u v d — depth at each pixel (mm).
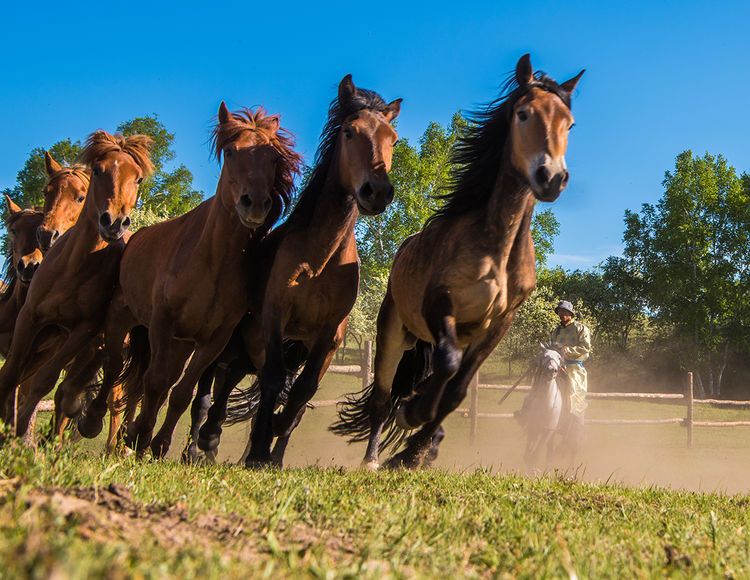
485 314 5359
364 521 2885
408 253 5938
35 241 7414
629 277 46000
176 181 42531
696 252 42094
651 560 2693
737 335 40969
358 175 5426
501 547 2785
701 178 42781
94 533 2004
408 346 6625
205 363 6023
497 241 5211
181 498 2896
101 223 5938
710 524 3779
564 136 4836
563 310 9609
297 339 6375
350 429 7422
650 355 43719
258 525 2594
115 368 6781
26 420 6238
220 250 5723
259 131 5695
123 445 6672
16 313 7531
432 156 39125
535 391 9086
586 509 4188
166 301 5828
